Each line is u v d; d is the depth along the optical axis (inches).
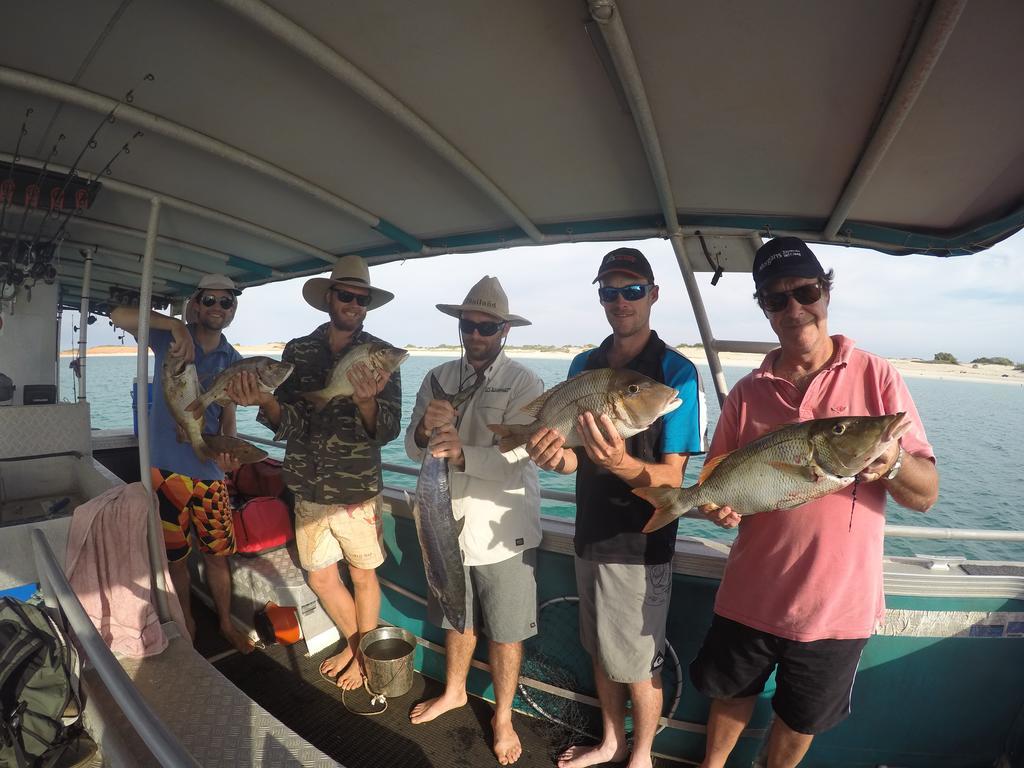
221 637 142.5
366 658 113.7
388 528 133.3
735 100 69.9
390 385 111.9
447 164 95.3
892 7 51.5
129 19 65.8
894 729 96.1
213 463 130.6
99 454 192.7
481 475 96.1
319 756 69.3
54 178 106.0
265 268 176.9
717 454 89.0
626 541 90.8
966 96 61.8
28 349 155.9
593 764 102.3
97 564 91.1
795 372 82.5
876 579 76.6
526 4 58.7
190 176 109.1
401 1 59.2
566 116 78.5
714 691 84.7
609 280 91.3
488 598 103.5
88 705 82.0
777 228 100.2
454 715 116.1
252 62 73.4
